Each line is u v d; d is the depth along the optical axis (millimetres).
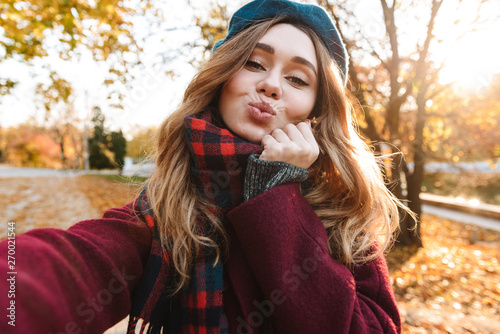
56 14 3744
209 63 926
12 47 3795
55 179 16656
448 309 4152
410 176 7270
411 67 6617
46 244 572
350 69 5293
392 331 812
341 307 748
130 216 835
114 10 4270
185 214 812
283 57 860
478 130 8461
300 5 923
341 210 971
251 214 764
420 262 6016
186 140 890
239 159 820
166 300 845
